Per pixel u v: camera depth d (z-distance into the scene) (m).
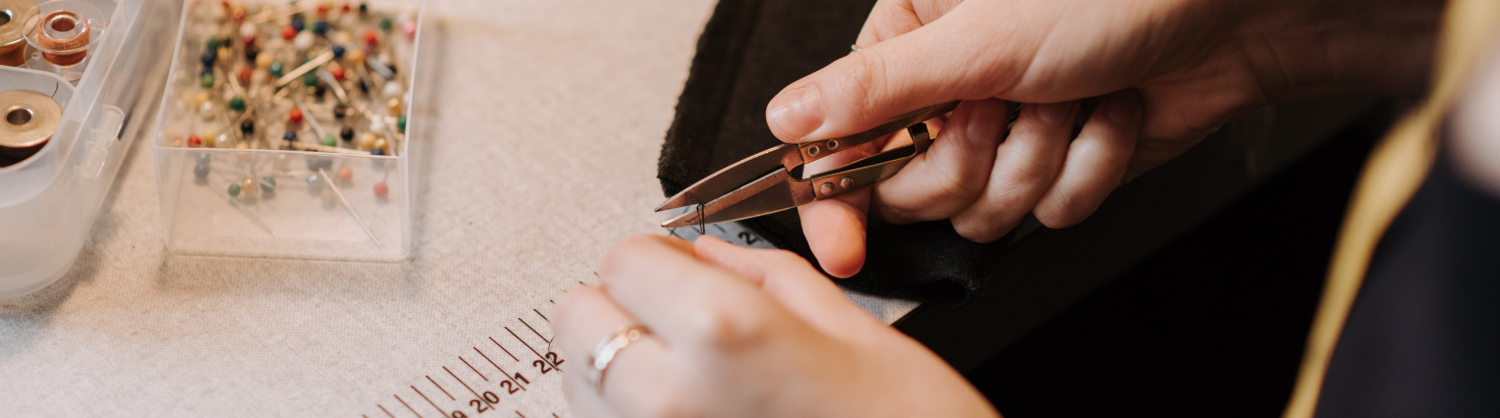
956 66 0.41
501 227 0.46
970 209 0.45
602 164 0.49
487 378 0.43
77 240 0.43
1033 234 0.47
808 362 0.35
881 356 0.36
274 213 0.45
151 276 0.44
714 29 0.50
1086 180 0.44
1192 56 0.43
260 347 0.42
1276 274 0.59
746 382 0.34
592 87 0.51
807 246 0.45
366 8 0.51
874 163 0.43
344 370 0.42
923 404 0.35
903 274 0.44
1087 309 0.58
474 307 0.44
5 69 0.42
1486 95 0.29
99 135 0.44
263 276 0.44
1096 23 0.40
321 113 0.49
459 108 0.50
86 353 0.42
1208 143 0.53
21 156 0.42
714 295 0.34
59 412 0.41
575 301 0.36
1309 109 0.56
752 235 0.47
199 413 0.41
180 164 0.44
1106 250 0.50
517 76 0.51
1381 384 0.35
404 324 0.43
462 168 0.48
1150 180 0.51
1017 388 0.55
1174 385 0.55
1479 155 0.31
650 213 0.47
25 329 0.42
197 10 0.48
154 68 0.48
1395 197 0.35
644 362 0.35
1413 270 0.34
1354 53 0.43
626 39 0.54
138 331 0.42
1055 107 0.42
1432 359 0.33
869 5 0.53
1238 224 0.61
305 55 0.50
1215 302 0.58
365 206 0.46
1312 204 0.62
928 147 0.44
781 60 0.50
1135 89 0.45
